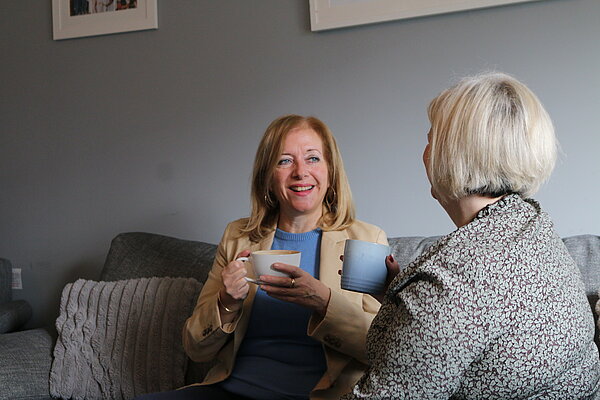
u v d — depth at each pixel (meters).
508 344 0.96
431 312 0.97
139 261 2.31
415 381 0.98
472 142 1.05
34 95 2.87
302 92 2.46
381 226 2.35
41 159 2.87
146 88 2.70
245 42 2.53
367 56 2.35
